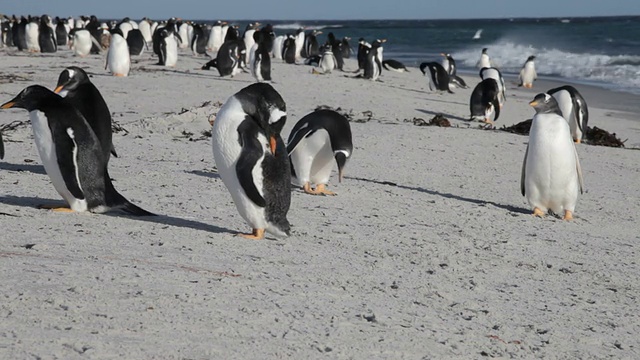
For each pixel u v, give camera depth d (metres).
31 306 5.58
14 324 5.22
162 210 10.25
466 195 13.88
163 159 14.87
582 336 6.84
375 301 6.98
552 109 12.75
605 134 23.14
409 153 17.97
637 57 63.88
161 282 6.52
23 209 9.26
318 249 8.82
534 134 12.57
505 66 63.56
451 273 8.52
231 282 6.84
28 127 17.19
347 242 9.38
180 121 19.64
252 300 6.41
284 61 55.78
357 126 22.00
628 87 43.53
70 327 5.28
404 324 6.41
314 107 26.17
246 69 40.66
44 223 8.59
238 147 8.62
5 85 27.00
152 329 5.42
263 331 5.71
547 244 10.57
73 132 9.07
